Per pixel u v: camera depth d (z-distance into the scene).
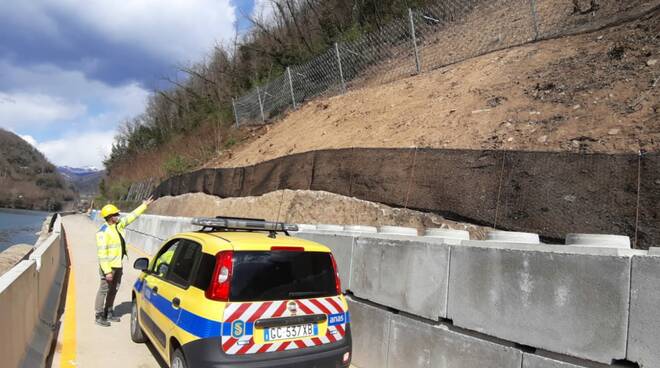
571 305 3.40
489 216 6.26
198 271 4.59
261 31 32.31
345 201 9.09
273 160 12.73
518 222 5.87
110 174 62.84
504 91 9.04
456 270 4.40
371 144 10.09
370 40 17.42
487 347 4.01
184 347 4.27
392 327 5.15
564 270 3.48
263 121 20.83
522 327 3.72
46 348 5.85
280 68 26.20
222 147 22.20
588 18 9.93
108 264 7.60
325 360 4.45
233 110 26.11
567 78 8.14
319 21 24.88
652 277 2.97
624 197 5.00
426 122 9.65
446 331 4.46
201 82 43.38
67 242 21.36
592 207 5.21
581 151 6.17
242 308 4.17
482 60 11.14
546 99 7.95
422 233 7.05
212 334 4.06
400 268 5.12
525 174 6.04
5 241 32.94
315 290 4.62
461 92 10.12
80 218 52.41
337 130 12.38
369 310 5.55
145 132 54.47
